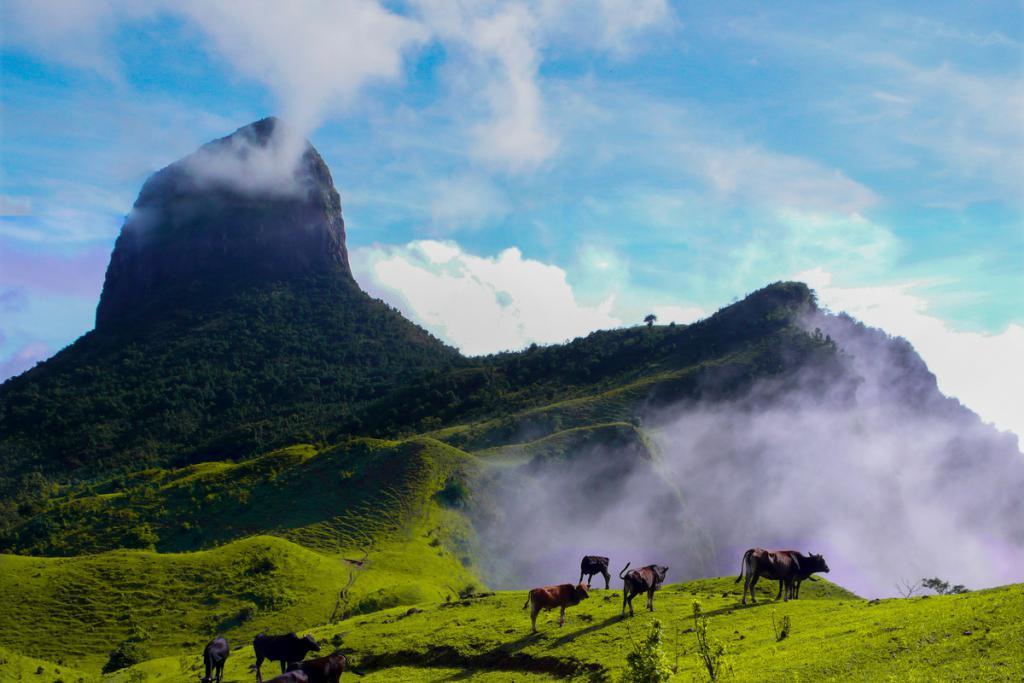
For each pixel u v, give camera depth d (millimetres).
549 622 40906
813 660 26547
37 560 106438
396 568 116188
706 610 39781
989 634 24531
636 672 24891
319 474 161500
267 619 91250
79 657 83625
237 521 146000
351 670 42375
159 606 94375
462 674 36906
